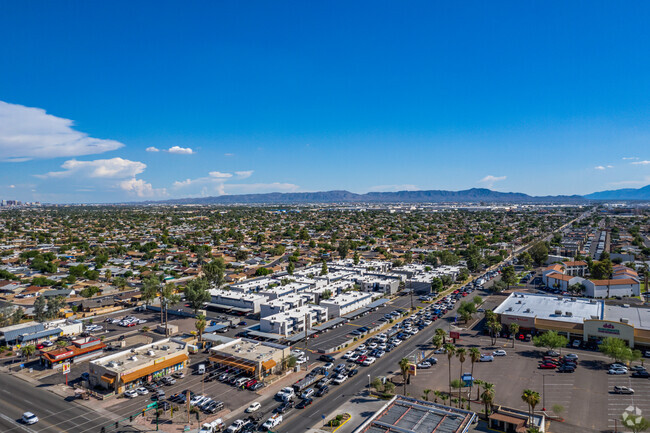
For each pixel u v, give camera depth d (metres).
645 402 91.88
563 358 117.25
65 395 95.62
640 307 153.25
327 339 137.50
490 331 138.75
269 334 137.38
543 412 87.62
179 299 180.25
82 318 160.50
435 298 191.62
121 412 87.50
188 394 86.38
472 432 81.19
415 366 108.56
